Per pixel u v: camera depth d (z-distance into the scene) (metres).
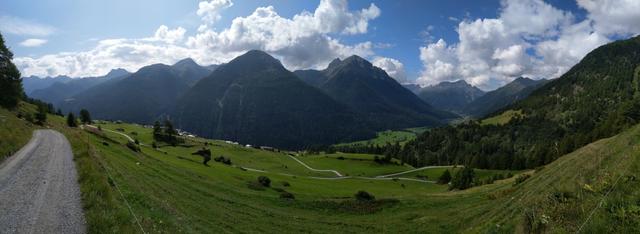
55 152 42.78
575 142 170.00
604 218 16.23
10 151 40.47
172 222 25.03
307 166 186.00
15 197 21.84
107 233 17.11
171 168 67.56
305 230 44.06
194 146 176.00
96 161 40.50
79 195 23.27
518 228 24.00
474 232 34.69
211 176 75.69
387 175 175.75
